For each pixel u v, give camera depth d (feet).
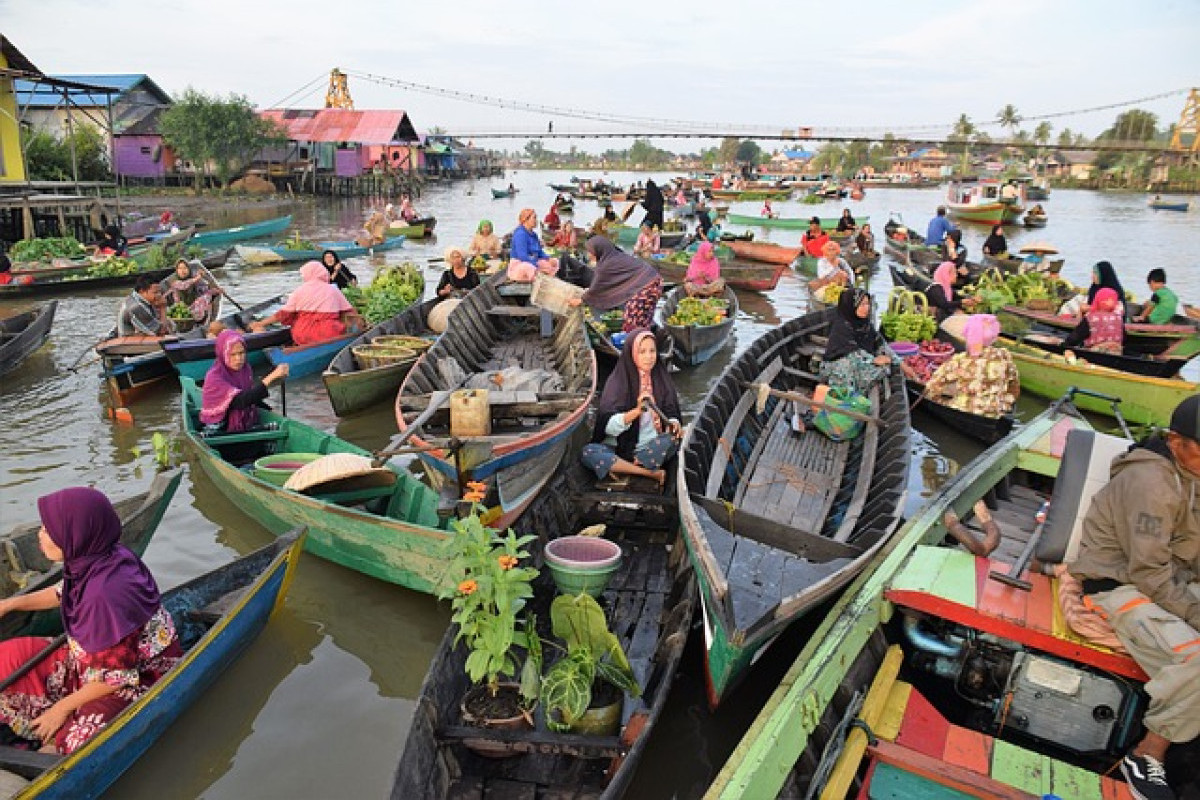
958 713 15.29
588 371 29.84
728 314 46.93
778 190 210.59
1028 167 356.18
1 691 13.98
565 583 17.54
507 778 13.93
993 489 22.54
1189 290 67.87
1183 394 31.89
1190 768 12.46
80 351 42.73
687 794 15.29
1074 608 13.66
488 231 58.90
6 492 25.73
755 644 14.26
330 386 30.99
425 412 22.63
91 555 13.64
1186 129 327.88
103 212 76.48
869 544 17.88
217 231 88.17
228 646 17.24
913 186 312.71
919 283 55.98
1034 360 36.45
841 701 14.06
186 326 40.93
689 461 20.88
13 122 75.36
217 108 129.29
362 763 15.79
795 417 26.37
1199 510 12.57
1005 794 11.87
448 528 19.24
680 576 18.80
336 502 21.61
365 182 164.66
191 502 25.59
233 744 16.12
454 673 15.42
